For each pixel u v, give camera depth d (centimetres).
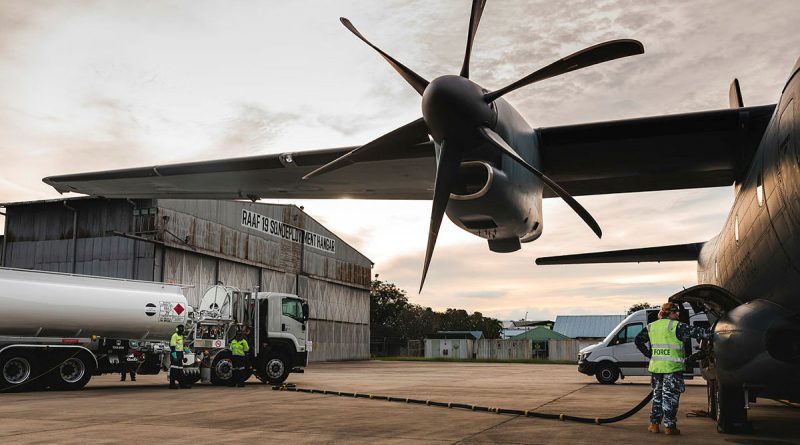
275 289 3556
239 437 737
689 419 899
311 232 3972
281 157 995
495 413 993
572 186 986
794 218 583
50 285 1409
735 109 765
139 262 2667
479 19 727
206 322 1634
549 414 931
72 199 2767
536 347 5569
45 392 1388
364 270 4659
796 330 625
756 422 871
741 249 744
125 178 1134
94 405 1099
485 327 9194
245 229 3316
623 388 1638
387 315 7431
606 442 696
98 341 1483
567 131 816
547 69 678
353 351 4450
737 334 656
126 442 701
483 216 727
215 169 1061
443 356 5806
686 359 764
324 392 1356
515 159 667
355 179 1044
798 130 566
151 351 1559
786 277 631
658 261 1162
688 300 796
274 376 1658
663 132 802
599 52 657
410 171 979
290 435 754
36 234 2848
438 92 677
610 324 6725
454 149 709
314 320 3962
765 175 650
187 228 2862
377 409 1045
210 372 1580
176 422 873
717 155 856
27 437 737
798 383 635
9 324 1352
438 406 1100
